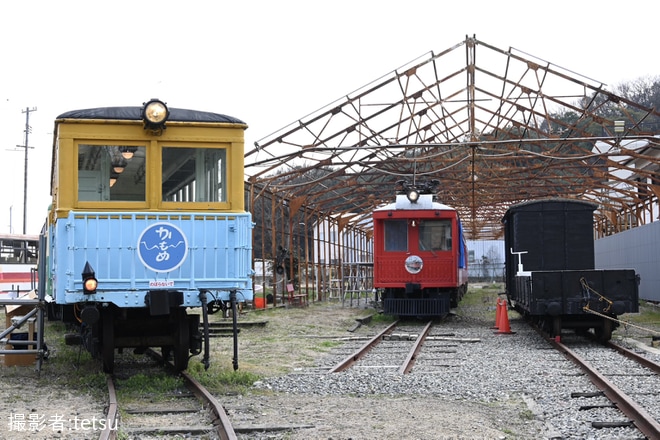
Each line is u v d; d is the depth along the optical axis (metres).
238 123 9.73
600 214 46.34
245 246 9.61
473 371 10.75
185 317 9.88
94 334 9.65
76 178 9.26
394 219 21.52
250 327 18.92
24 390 8.98
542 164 25.91
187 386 9.17
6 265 28.84
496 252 63.78
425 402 8.27
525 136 23.64
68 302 9.05
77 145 9.30
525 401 8.27
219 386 9.09
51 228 10.51
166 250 9.38
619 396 7.93
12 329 10.22
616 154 21.50
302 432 6.66
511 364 11.60
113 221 9.27
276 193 26.83
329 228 34.97
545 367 11.18
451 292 23.47
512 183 34.75
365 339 16.30
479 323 20.80
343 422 7.11
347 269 39.78
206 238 9.50
